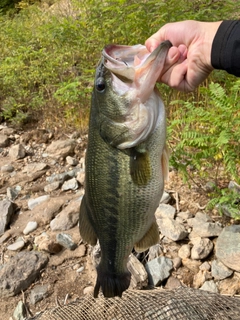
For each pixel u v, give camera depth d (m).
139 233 0.41
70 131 1.21
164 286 0.70
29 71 1.31
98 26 1.20
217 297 0.61
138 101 0.37
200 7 1.14
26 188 1.01
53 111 1.27
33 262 0.78
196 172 0.88
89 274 0.75
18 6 2.36
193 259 0.72
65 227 0.85
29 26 1.72
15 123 1.29
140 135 0.37
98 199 0.40
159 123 0.38
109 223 0.40
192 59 0.39
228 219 0.77
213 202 0.72
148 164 0.38
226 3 1.21
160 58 0.36
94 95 0.39
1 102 1.37
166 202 0.83
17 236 0.86
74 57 1.32
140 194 0.39
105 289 0.43
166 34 0.40
